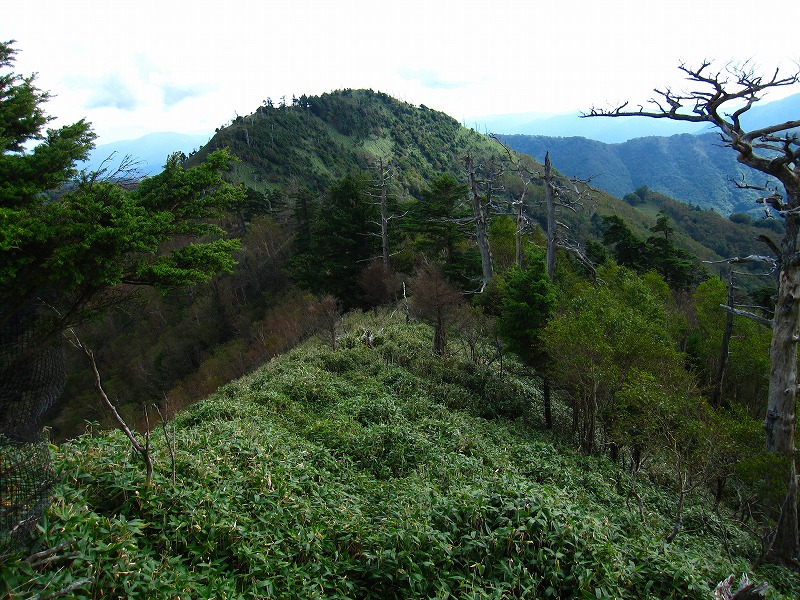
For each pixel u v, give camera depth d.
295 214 45.97
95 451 7.66
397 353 22.75
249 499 7.66
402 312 30.36
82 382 47.09
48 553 4.90
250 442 9.73
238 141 96.00
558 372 17.20
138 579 5.38
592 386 16.20
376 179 41.97
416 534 7.15
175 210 6.79
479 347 24.94
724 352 21.94
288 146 102.69
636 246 44.50
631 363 15.80
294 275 39.97
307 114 123.25
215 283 50.69
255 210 61.38
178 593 5.42
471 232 33.41
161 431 10.66
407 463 11.63
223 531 6.64
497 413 19.36
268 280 52.56
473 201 29.58
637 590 7.13
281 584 6.21
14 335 5.16
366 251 37.91
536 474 12.51
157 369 46.03
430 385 19.73
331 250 37.53
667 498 14.15
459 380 21.08
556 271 27.64
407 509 7.88
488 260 29.66
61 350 5.94
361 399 16.09
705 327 27.48
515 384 21.80
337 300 35.56
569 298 23.41
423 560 6.88
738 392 25.42
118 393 43.94
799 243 12.89
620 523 9.95
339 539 7.30
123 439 8.67
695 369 23.81
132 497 6.82
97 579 5.24
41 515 5.38
